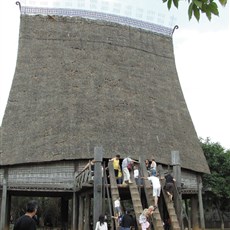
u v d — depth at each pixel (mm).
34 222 7297
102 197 16281
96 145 23000
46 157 22516
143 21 31406
